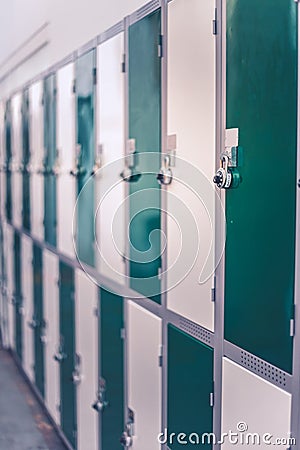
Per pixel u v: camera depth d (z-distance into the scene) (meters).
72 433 3.68
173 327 2.35
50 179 4.17
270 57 1.67
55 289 4.08
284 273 1.64
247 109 1.80
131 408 2.75
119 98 2.88
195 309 2.18
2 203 6.25
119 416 2.88
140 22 2.59
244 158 1.83
